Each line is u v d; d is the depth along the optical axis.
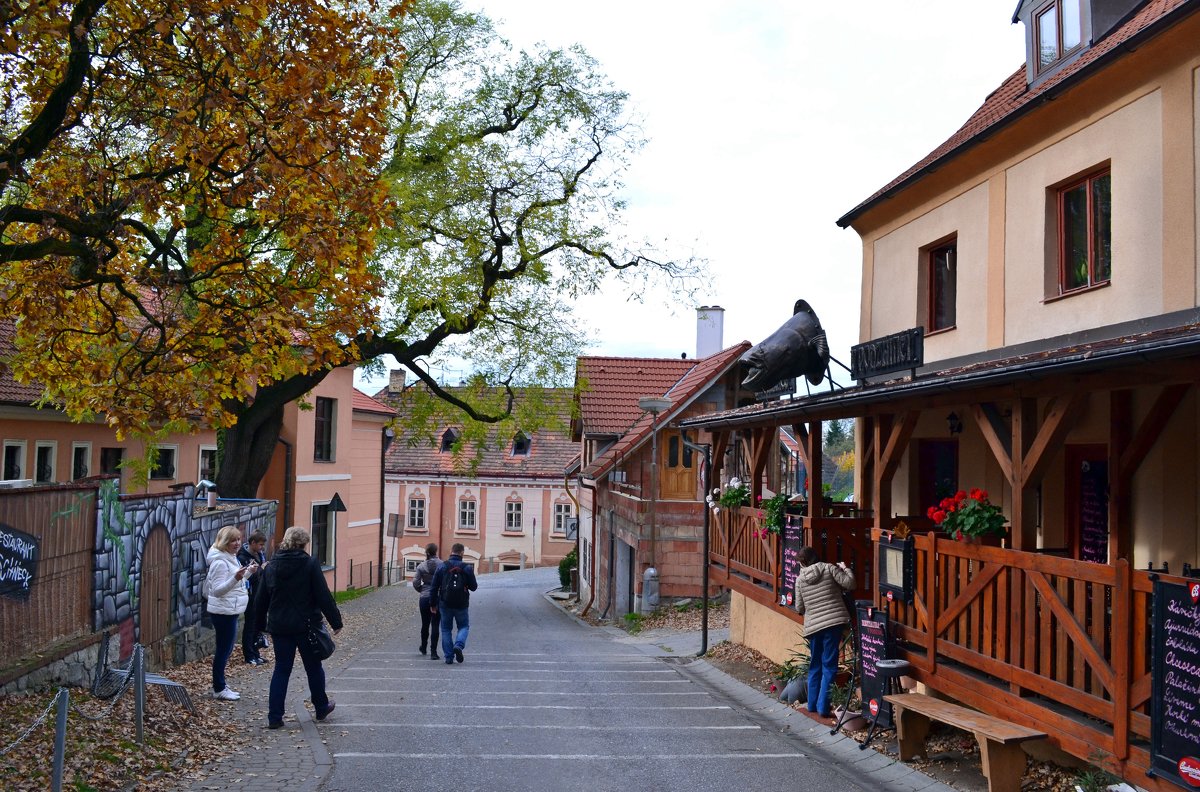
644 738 8.91
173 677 11.34
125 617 10.59
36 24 7.85
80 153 9.78
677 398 25.86
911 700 8.01
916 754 7.92
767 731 9.38
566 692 11.77
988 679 7.44
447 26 21.03
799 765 7.94
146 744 7.66
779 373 12.63
